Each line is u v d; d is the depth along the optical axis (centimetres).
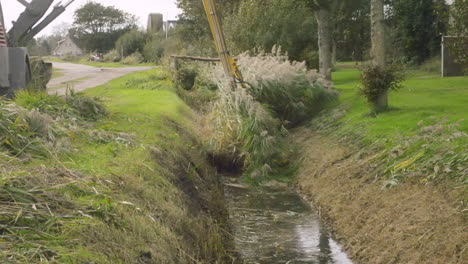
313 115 1905
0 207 596
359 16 4012
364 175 1159
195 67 2647
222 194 1301
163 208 827
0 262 482
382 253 868
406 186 992
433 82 2317
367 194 1075
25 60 1542
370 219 987
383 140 1265
